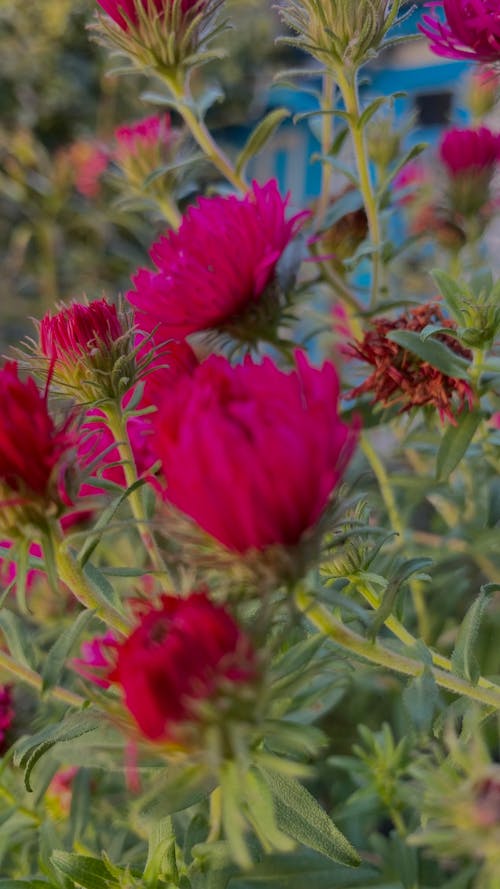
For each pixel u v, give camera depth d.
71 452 0.40
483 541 0.55
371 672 0.54
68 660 0.41
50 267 1.24
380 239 0.57
